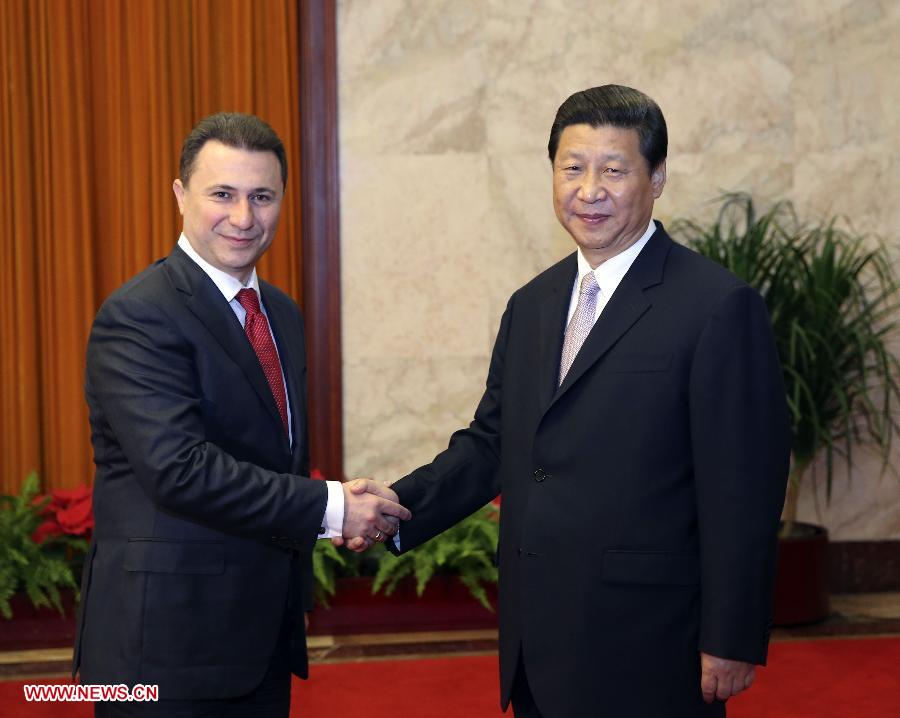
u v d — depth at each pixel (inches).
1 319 180.5
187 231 81.8
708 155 189.2
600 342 77.0
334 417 187.9
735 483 72.1
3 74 177.8
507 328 93.2
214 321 79.6
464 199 188.7
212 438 79.2
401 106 187.2
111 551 78.2
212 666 76.5
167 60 180.5
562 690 74.9
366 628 165.9
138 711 74.9
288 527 78.4
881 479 191.0
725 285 75.1
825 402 170.2
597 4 187.6
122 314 78.1
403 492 91.7
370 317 188.7
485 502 94.7
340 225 187.2
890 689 136.9
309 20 184.1
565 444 76.9
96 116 182.4
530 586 77.1
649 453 74.3
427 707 131.6
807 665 146.9
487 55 187.6
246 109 182.1
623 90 78.8
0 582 154.6
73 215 180.4
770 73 188.7
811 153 189.6
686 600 74.1
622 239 79.4
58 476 182.5
